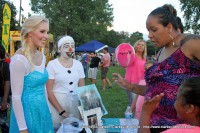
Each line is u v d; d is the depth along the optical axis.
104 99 9.34
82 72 3.85
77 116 3.41
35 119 2.72
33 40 2.74
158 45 2.03
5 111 4.32
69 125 3.14
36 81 2.71
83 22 46.41
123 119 3.39
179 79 1.88
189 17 35.19
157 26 1.96
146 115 1.72
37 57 2.82
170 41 2.00
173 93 1.89
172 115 1.91
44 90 2.89
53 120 3.57
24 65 2.60
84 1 45.19
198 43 1.82
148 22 2.01
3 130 4.32
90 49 24.70
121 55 5.16
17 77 2.57
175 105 1.56
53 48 17.38
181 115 1.54
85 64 17.97
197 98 1.44
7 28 12.16
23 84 2.64
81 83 3.83
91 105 3.11
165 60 1.95
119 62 5.25
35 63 2.76
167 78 1.91
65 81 3.62
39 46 2.75
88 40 45.62
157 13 1.98
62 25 43.34
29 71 2.67
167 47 2.04
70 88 3.63
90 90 3.19
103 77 12.27
